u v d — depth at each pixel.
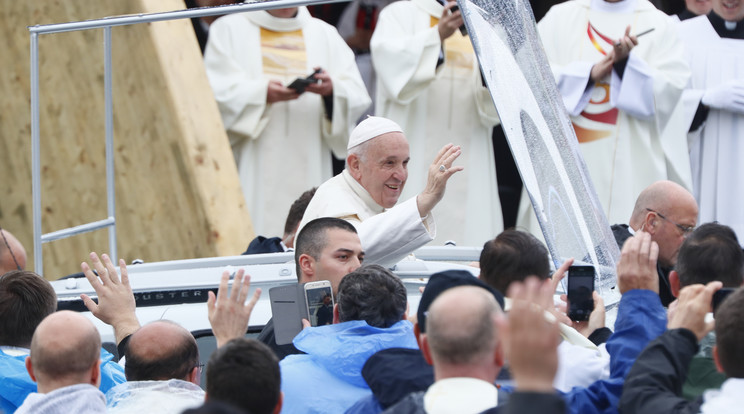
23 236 35.59
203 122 33.41
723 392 11.93
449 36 33.88
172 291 19.81
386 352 14.01
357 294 14.91
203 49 38.38
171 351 14.70
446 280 13.30
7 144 35.34
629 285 14.62
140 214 33.88
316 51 35.03
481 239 34.97
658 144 34.53
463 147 34.72
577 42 35.34
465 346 11.41
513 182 38.00
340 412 14.48
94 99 34.00
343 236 17.83
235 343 12.37
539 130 19.53
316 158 34.59
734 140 34.84
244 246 32.91
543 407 9.08
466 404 11.28
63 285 21.16
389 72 33.97
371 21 38.53
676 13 40.53
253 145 34.38
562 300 16.81
